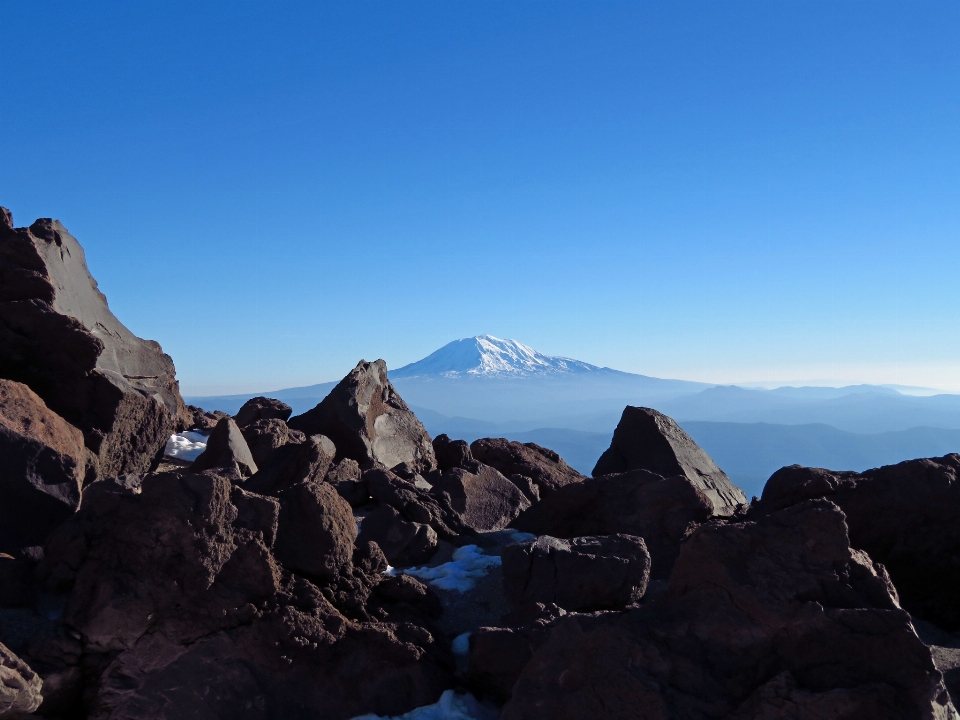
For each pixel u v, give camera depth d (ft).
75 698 24.02
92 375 47.60
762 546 22.53
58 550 25.49
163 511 25.29
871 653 20.13
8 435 31.40
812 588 21.71
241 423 79.05
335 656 26.13
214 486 25.95
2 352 46.14
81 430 45.11
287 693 25.14
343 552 29.17
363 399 68.80
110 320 59.67
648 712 20.86
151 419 51.70
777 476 38.09
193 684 24.40
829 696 19.36
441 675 26.91
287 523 28.25
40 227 54.08
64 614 24.44
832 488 36.22
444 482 51.72
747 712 20.22
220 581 25.70
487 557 38.06
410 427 73.41
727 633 21.67
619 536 34.65
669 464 59.72
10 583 24.89
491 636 26.91
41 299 48.83
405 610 30.96
